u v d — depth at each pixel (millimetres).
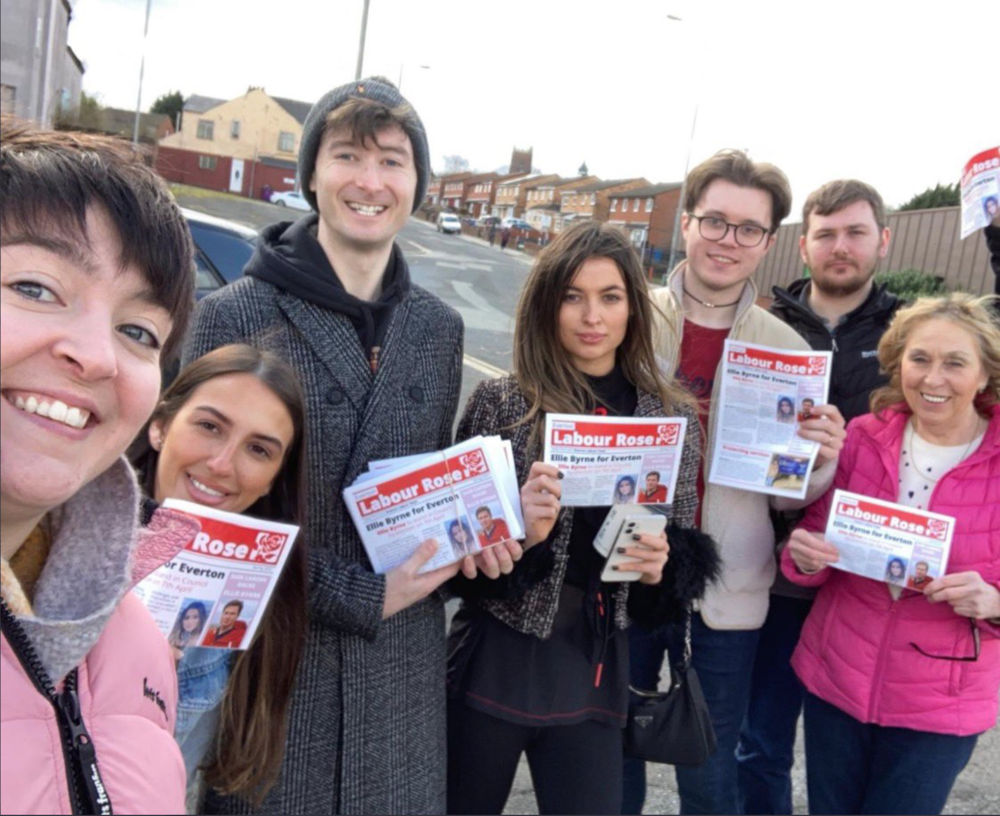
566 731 2180
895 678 2398
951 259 19266
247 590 1643
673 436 2234
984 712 2383
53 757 801
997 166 3059
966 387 2373
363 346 1989
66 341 806
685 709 2289
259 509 1830
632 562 2121
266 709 1730
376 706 1915
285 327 1914
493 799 2182
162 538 1184
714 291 2834
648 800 3223
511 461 2043
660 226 40656
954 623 2367
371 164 1970
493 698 2133
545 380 2271
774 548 2838
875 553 2410
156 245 879
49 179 815
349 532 1963
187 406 1720
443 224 46188
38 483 800
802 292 3471
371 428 1938
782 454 2564
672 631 2336
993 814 3324
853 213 3111
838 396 3137
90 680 898
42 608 896
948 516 2383
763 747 3072
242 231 5895
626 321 2307
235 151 63688
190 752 1693
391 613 1889
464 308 19312
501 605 2174
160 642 1018
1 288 800
